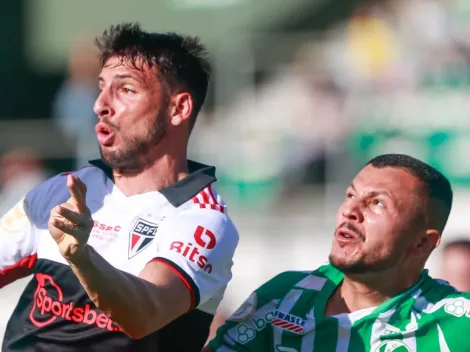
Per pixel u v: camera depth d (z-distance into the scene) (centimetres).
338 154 3422
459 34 3716
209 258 1288
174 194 1338
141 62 1333
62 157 3494
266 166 3441
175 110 1352
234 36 4112
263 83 3747
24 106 4550
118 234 1306
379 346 1336
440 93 3538
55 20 4528
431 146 3388
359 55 3706
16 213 1385
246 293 3209
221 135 3469
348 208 1344
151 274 1234
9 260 1378
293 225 3297
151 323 1162
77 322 1295
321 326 1349
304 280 1407
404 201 1340
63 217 1067
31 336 1316
